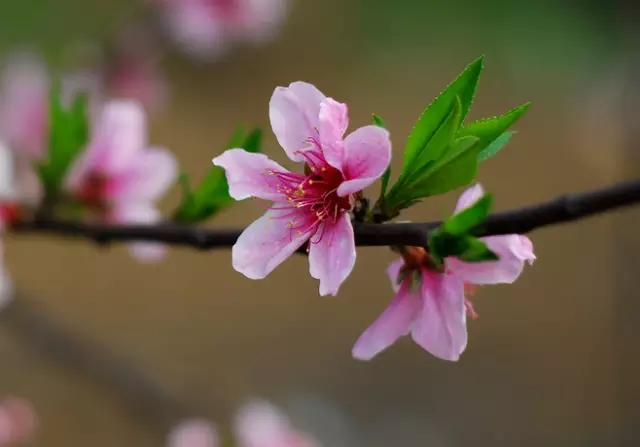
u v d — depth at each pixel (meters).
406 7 2.81
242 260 0.54
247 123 2.34
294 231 0.55
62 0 2.13
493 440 1.61
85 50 1.12
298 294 1.88
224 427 1.14
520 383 1.73
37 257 1.78
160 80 1.14
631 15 2.54
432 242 0.53
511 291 1.96
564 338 1.83
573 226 2.08
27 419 1.13
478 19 2.80
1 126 0.85
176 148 2.18
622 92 2.34
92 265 1.80
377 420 1.62
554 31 2.70
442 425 1.63
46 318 1.10
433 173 0.54
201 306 1.78
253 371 1.65
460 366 1.76
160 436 1.16
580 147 2.43
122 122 0.66
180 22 1.11
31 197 0.66
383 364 1.73
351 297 1.88
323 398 1.63
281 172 0.55
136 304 1.75
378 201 0.54
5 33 2.06
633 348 1.70
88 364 1.13
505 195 2.25
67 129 0.64
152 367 1.28
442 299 0.54
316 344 1.75
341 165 0.54
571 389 1.71
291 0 2.69
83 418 1.43
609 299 1.87
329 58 2.65
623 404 1.66
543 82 2.64
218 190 0.61
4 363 1.45
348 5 2.76
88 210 0.66
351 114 2.46
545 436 1.62
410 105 2.52
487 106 2.59
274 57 2.56
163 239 0.61
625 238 1.79
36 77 0.89
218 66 2.43
